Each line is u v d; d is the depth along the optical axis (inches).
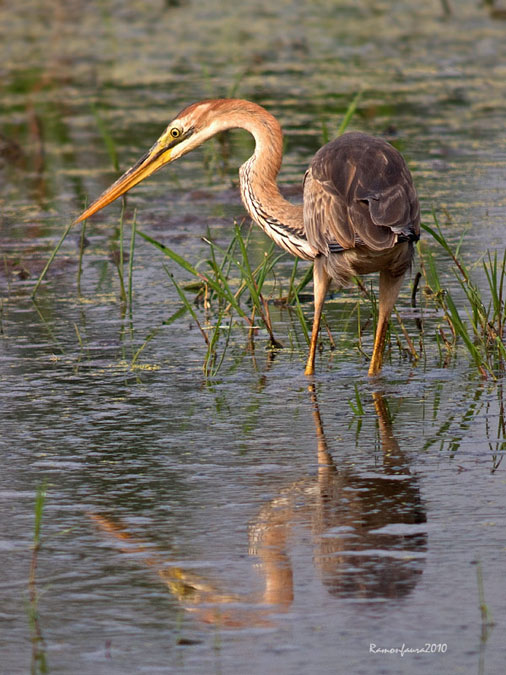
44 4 1525.6
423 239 613.6
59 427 378.0
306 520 296.0
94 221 693.9
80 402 403.9
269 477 327.0
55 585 267.3
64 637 244.7
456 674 225.0
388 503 304.3
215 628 245.6
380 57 1134.4
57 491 323.0
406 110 921.5
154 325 504.4
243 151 879.1
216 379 427.2
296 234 460.1
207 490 319.3
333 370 433.4
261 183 477.4
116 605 257.3
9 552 284.8
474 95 968.3
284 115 911.0
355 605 251.8
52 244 648.4
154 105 961.5
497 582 258.2
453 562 268.8
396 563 269.6
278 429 369.1
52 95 1029.8
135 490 321.7
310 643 237.8
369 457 339.6
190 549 282.5
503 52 1136.8
